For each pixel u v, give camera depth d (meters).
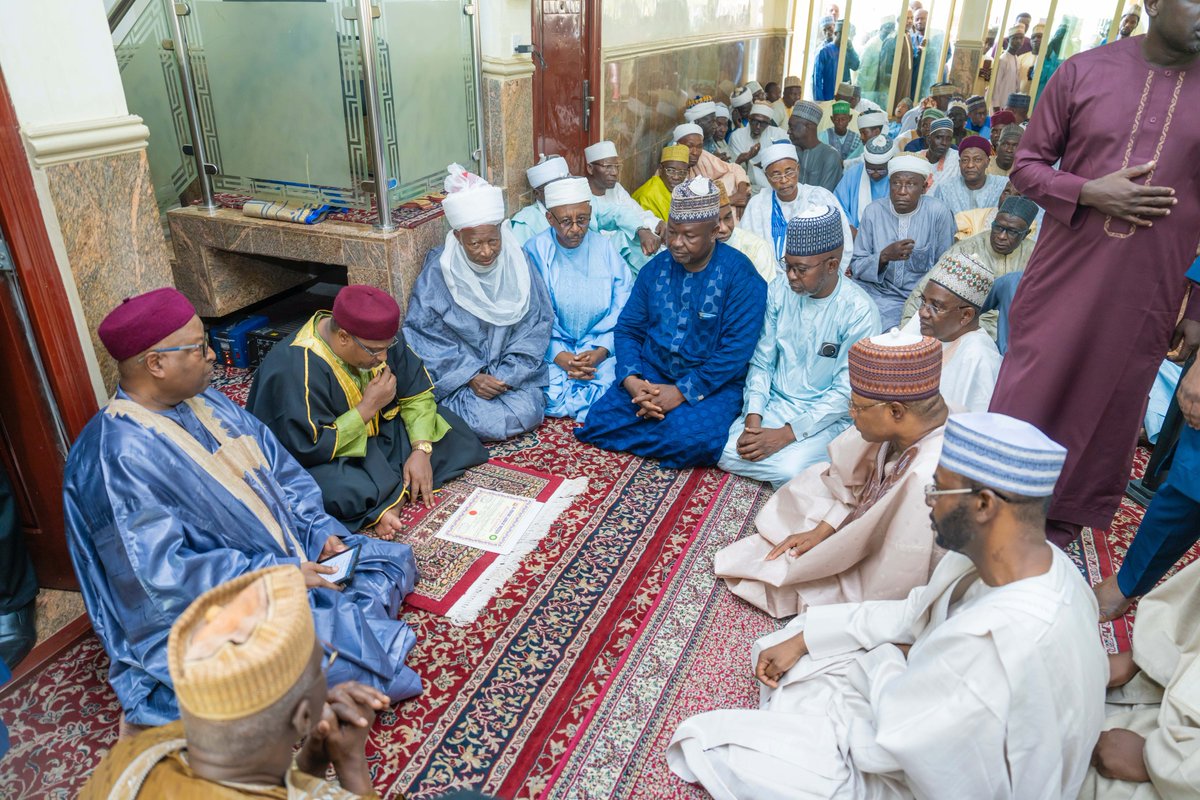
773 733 1.80
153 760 1.06
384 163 3.53
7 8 2.02
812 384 3.28
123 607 1.96
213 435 2.16
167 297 1.98
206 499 2.03
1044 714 1.40
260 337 3.95
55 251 2.22
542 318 3.67
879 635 1.88
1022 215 3.41
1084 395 2.39
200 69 3.61
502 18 4.06
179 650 0.97
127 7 3.68
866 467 2.34
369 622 2.23
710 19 7.35
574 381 3.76
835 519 2.44
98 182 2.30
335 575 2.25
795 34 9.58
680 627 2.43
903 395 1.97
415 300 3.49
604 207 4.52
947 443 1.49
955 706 1.43
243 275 4.12
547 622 2.44
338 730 1.31
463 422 3.30
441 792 1.89
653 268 3.53
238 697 0.96
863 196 5.78
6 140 2.05
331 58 3.37
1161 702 1.75
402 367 2.98
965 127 7.10
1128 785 1.64
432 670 2.25
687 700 2.16
